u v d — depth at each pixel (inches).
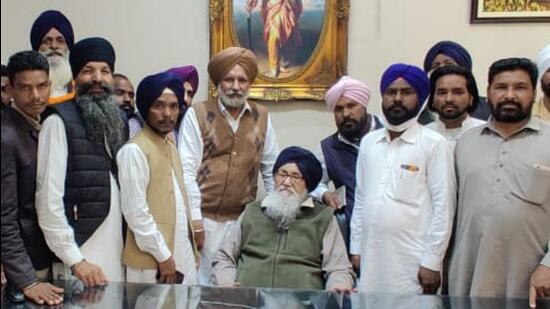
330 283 97.6
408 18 143.1
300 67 145.1
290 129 146.6
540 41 138.9
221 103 116.5
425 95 95.5
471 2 140.6
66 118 83.4
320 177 106.3
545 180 83.4
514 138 87.0
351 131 113.7
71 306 73.3
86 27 151.9
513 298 81.4
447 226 90.0
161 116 94.0
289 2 144.3
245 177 116.8
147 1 149.9
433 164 92.2
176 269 94.4
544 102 108.0
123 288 81.0
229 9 145.6
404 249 92.2
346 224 110.0
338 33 143.6
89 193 84.8
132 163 88.9
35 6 150.3
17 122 78.9
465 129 102.6
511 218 84.3
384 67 144.3
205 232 114.7
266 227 102.9
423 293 91.4
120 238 90.8
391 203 93.2
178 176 98.0
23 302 74.0
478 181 87.5
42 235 82.8
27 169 79.4
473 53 141.6
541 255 84.7
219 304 76.0
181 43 149.4
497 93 86.4
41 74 77.8
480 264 86.3
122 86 124.5
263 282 98.2
